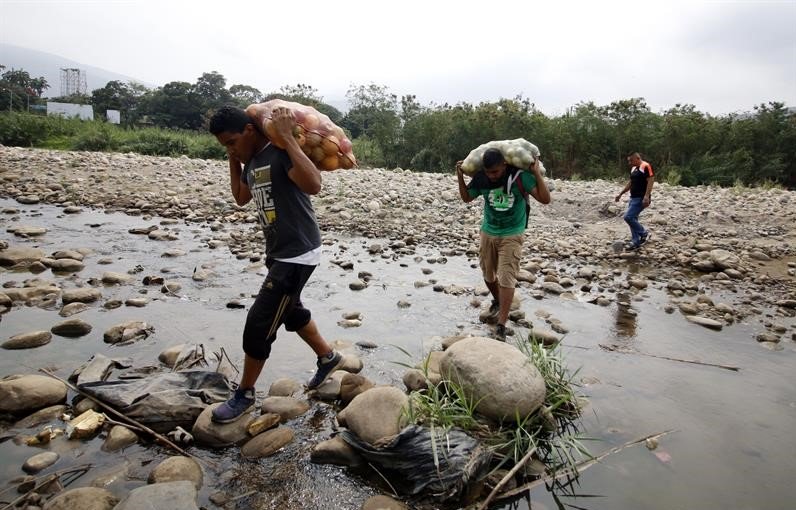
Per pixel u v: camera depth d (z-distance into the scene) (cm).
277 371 401
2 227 808
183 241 797
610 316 571
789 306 627
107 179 1192
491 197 486
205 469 286
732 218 1079
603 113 2373
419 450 285
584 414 362
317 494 270
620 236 970
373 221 987
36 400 326
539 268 759
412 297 597
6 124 3097
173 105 6912
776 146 2681
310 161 300
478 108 2533
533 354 393
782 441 337
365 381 363
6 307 491
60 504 239
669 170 2223
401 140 2683
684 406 378
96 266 647
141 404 324
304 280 322
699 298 628
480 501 275
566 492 285
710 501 278
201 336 457
